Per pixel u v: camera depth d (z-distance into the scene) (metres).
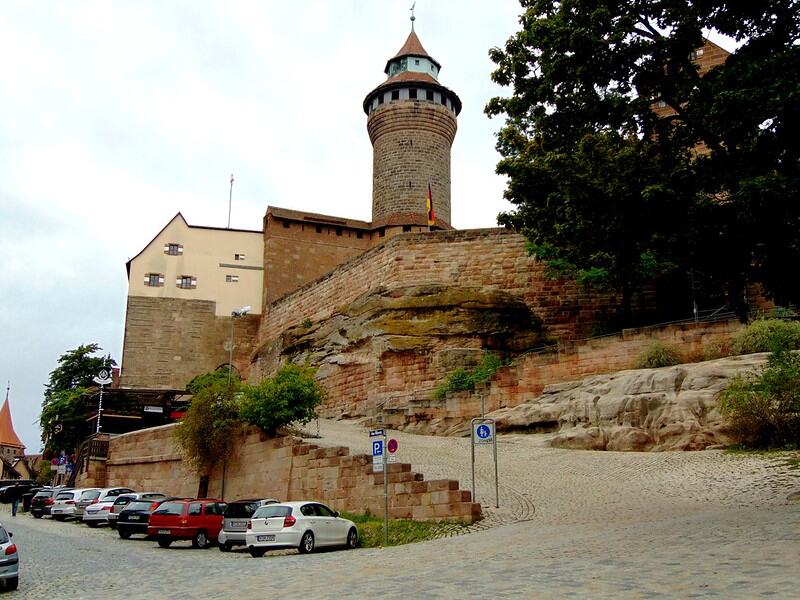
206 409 30.94
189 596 11.58
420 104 67.62
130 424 50.66
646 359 30.41
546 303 43.62
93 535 27.31
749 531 12.30
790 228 14.61
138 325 62.53
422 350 42.06
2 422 129.88
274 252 64.12
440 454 28.61
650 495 20.23
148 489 36.19
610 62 16.89
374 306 45.16
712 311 39.19
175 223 65.38
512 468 25.59
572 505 19.92
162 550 22.03
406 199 65.75
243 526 21.61
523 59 18.44
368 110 71.06
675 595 7.83
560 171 17.83
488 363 40.03
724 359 27.34
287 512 18.67
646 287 42.16
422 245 46.22
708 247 15.98
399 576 11.56
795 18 14.81
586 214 17.61
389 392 42.38
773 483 19.16
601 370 32.62
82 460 43.25
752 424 24.00
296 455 26.39
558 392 31.45
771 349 25.70
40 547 22.38
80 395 53.03
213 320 63.78
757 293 36.00
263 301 63.47
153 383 61.59
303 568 14.77
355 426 39.38
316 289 54.38
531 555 12.50
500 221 22.84
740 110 14.24
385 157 67.44
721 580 8.45
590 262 35.34
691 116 16.09
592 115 17.58
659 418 26.45
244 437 30.00
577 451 27.39
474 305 42.66
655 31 16.80
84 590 13.47
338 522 19.42
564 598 8.20
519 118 19.70
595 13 16.41
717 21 15.66
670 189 15.85
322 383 46.91
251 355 61.34
